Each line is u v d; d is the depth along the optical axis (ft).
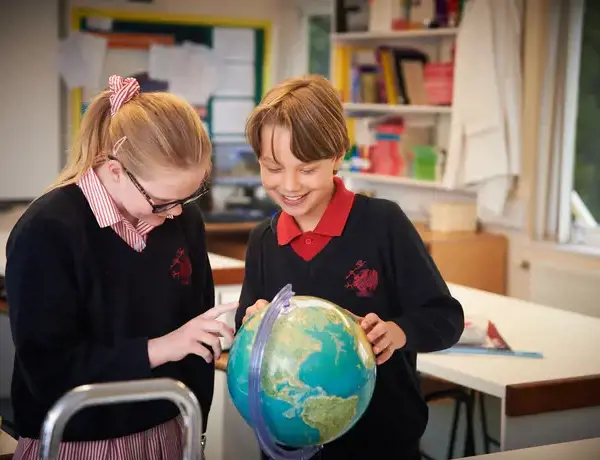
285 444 4.60
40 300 4.93
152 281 5.40
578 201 16.65
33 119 20.89
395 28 18.29
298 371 4.40
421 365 8.15
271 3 22.86
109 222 5.16
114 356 4.94
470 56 15.94
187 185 5.00
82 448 5.26
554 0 16.11
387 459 6.20
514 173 16.06
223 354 9.04
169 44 21.97
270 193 5.73
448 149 17.31
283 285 6.17
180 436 5.61
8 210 20.24
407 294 6.07
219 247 20.51
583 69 16.38
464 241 16.46
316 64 22.43
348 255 6.09
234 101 22.71
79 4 20.99
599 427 7.63
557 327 9.50
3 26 20.42
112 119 5.09
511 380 7.47
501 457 5.35
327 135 5.41
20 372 5.26
